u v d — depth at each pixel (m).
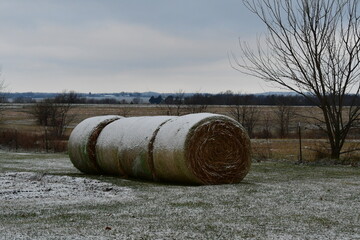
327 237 7.76
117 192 12.55
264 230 8.16
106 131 16.80
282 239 7.58
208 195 11.95
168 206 10.38
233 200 11.20
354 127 24.19
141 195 11.98
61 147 29.80
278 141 32.25
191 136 13.86
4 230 8.02
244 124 46.28
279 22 23.19
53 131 41.03
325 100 22.55
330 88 22.44
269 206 10.43
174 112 50.19
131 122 16.14
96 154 16.91
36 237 7.52
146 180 15.33
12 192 12.32
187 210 9.92
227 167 14.40
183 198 11.48
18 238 7.45
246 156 14.73
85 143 16.97
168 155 14.09
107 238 7.50
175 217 9.20
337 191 12.80
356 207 10.40
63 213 9.59
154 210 9.91
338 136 22.39
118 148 15.87
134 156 15.20
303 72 22.75
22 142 32.09
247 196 11.81
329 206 10.50
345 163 20.86
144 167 14.93
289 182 14.84
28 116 67.00
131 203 10.79
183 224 8.55
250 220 8.97
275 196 11.84
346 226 8.55
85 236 7.61
